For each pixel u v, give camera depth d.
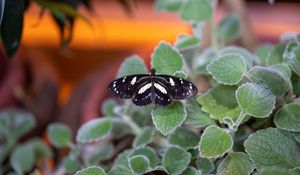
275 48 0.66
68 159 0.74
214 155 0.53
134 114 0.69
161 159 0.62
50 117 1.02
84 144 0.78
